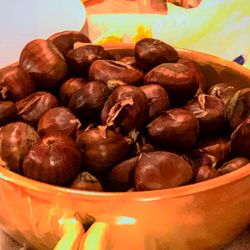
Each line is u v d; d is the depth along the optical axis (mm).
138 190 227
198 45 422
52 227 229
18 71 282
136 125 248
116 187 243
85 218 221
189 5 442
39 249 257
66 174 230
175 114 251
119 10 437
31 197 223
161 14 433
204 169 242
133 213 217
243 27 427
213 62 317
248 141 255
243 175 227
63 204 219
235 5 435
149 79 272
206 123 266
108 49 326
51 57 287
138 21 428
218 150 261
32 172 229
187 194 217
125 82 270
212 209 227
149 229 223
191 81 269
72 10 423
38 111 271
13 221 245
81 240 209
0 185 231
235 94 271
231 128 271
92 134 242
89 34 422
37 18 421
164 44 293
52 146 230
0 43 409
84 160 241
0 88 278
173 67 272
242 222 249
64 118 255
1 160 245
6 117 265
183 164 231
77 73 296
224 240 252
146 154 233
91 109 262
